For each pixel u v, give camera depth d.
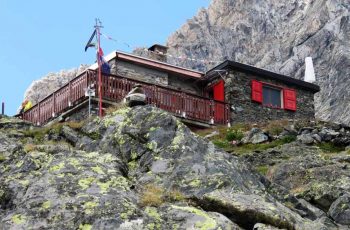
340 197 15.86
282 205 14.33
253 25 173.25
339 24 146.75
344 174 18.19
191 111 31.31
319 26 150.88
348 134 28.89
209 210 12.91
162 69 35.12
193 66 163.75
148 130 15.28
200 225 11.80
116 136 15.61
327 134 28.50
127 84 28.86
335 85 127.38
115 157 14.29
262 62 156.38
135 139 15.27
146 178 13.95
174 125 15.29
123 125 15.81
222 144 28.11
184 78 36.50
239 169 14.65
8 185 12.73
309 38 150.00
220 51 169.38
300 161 19.44
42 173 13.06
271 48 162.12
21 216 11.79
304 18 162.12
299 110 38.59
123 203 11.93
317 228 13.32
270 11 174.12
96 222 11.44
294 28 162.25
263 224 12.58
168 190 13.42
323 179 18.02
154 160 14.47
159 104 29.78
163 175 13.98
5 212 12.26
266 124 30.80
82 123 18.19
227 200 12.88
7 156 14.98
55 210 11.81
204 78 36.66
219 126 32.38
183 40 171.75
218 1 183.62
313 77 42.34
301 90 39.12
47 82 98.81
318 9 157.62
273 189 15.27
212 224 11.80
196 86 37.09
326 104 122.81
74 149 15.97
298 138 28.20
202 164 14.08
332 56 137.62
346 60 132.12
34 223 11.62
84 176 12.83
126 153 15.06
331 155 23.30
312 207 15.81
